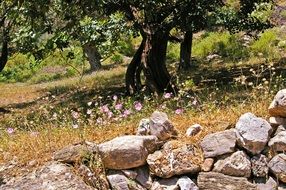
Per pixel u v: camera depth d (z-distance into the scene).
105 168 3.98
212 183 3.84
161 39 9.84
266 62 12.55
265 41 18.12
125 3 9.30
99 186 3.93
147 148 3.98
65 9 7.82
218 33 21.06
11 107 14.36
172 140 4.05
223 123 4.16
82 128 4.79
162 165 3.88
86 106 10.48
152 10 9.19
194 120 4.38
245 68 14.16
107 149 3.95
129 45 24.14
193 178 3.94
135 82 10.90
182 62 16.33
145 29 9.98
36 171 4.12
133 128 4.38
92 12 8.38
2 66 13.76
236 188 3.79
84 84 16.73
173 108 5.88
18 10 8.05
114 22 9.58
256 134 3.88
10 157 4.38
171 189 3.84
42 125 5.57
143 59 9.94
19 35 8.22
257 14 19.92
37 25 8.10
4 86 21.77
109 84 15.69
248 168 3.84
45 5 7.73
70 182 3.96
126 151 3.90
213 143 3.94
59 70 24.53
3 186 4.04
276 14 20.91
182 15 9.17
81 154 4.06
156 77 9.87
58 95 15.27
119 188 3.89
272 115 4.05
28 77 24.30
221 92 8.56
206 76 13.44
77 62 22.91
